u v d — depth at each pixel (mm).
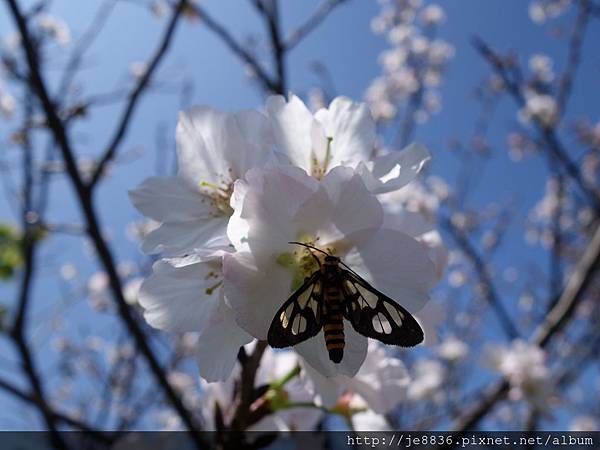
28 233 295
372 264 102
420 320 115
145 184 120
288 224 99
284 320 96
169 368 416
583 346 406
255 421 119
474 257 481
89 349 542
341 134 117
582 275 249
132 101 218
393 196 127
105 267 199
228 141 116
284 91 259
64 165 203
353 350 97
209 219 117
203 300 107
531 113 444
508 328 343
